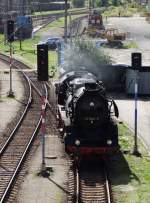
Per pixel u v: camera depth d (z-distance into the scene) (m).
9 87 94.31
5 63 127.88
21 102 81.00
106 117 48.59
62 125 53.09
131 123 66.19
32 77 106.69
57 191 41.69
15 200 39.75
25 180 44.44
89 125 48.41
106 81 88.00
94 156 49.81
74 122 48.41
